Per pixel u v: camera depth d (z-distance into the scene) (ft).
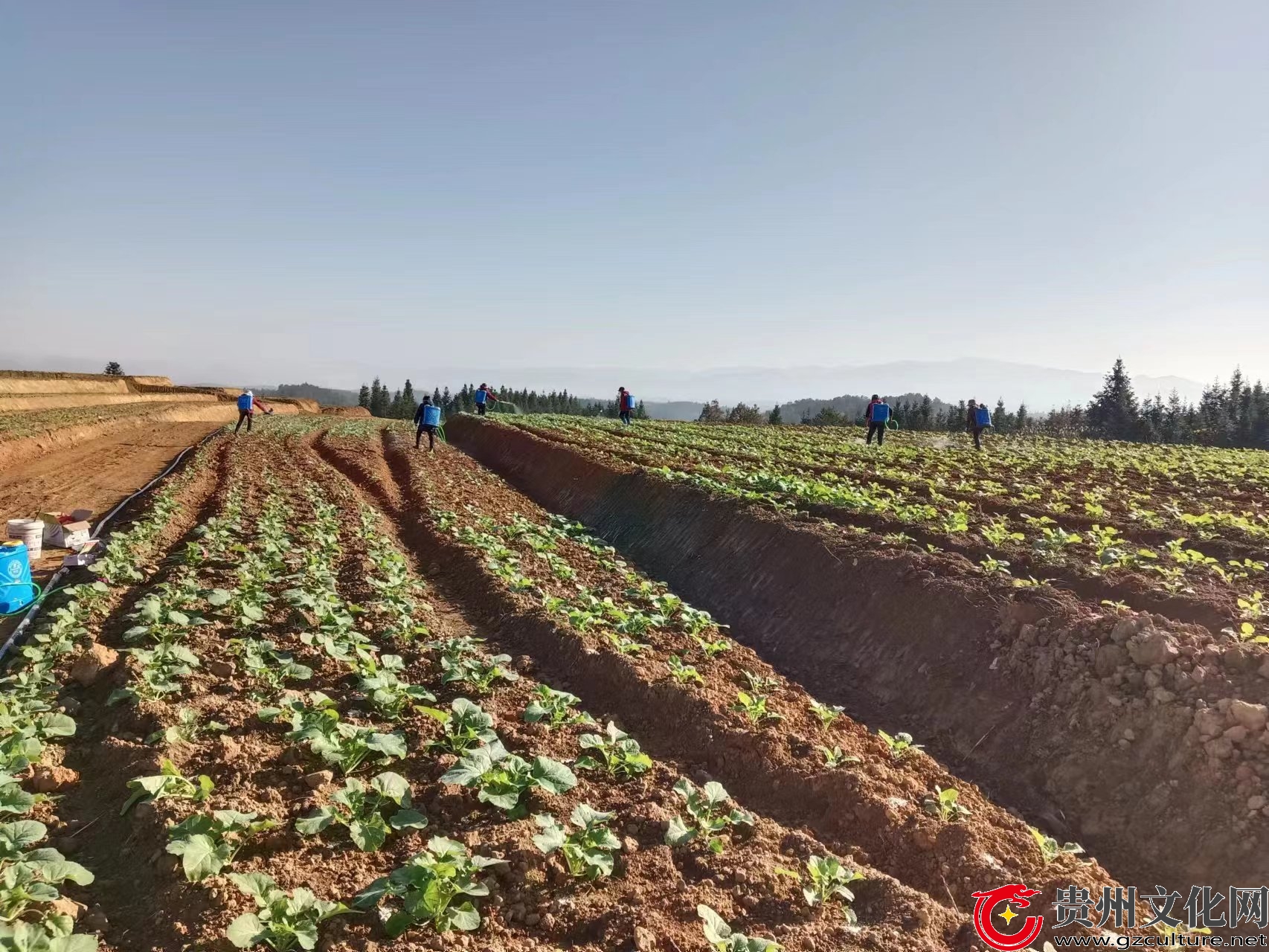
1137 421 248.73
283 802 18.13
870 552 34.94
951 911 15.46
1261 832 17.34
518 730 22.45
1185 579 30.50
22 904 13.21
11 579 30.76
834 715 23.90
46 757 19.62
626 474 62.28
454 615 34.99
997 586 29.09
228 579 35.96
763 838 17.84
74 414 129.18
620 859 16.58
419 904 14.07
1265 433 220.02
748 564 41.01
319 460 83.61
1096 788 20.86
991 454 81.51
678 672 26.16
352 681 25.53
